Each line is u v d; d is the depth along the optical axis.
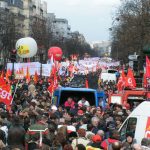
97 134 16.62
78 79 46.75
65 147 13.77
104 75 63.56
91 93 31.33
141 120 16.72
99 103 31.31
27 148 16.88
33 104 23.22
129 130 17.06
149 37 96.38
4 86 23.39
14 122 17.31
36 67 48.91
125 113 23.83
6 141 17.97
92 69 75.44
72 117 22.44
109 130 19.19
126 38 101.81
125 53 113.75
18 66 48.72
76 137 17.05
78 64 70.75
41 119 17.75
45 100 27.94
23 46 39.47
